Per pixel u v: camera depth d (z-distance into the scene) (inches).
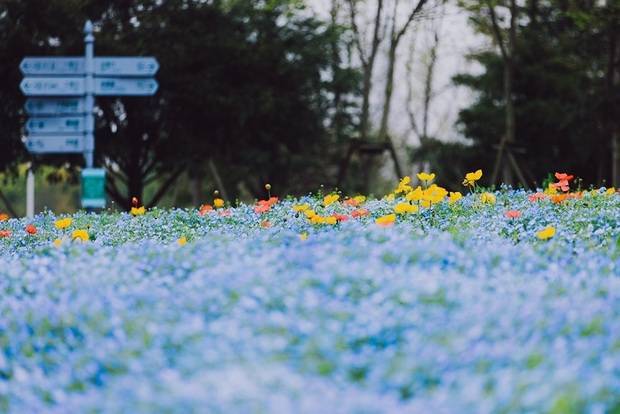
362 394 168.9
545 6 1387.8
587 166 1492.4
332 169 1537.9
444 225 426.0
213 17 1226.0
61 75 773.9
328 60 1312.7
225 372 177.9
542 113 1451.8
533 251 290.8
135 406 169.5
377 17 1262.3
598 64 1454.2
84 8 1202.6
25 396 196.7
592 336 193.8
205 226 516.7
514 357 181.2
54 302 246.4
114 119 1200.8
